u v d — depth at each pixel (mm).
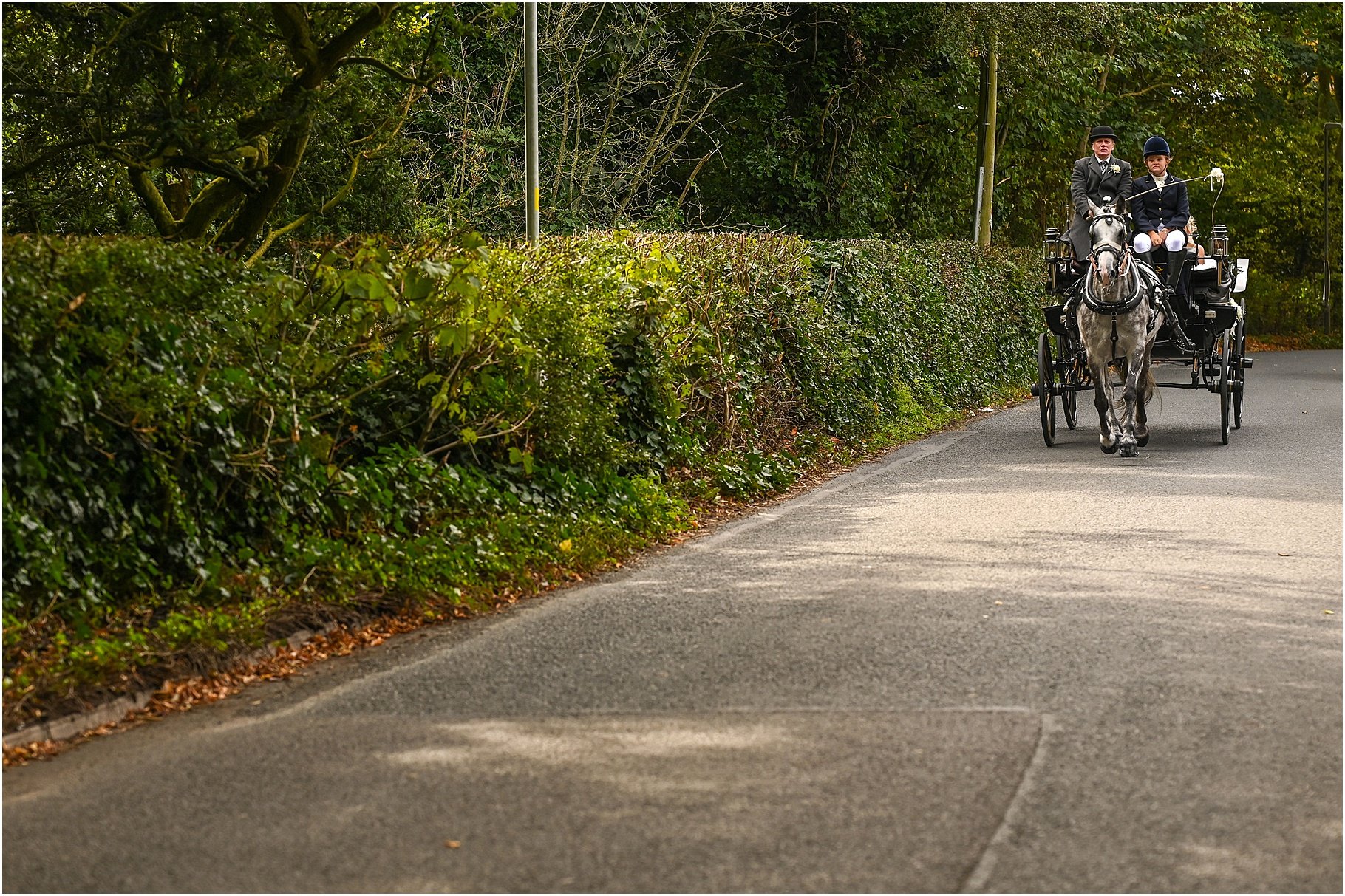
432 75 17656
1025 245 56875
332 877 5625
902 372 24953
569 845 5883
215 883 5586
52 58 16234
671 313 15750
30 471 8602
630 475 14883
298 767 6918
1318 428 22141
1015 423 24375
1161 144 20359
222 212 20656
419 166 36000
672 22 38812
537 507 12867
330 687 8383
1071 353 20594
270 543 10438
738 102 39688
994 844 5840
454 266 11867
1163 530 13031
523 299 13281
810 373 20203
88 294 9109
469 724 7574
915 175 46031
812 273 22219
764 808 6258
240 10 14797
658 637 9398
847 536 13188
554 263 14594
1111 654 8719
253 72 15312
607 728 7453
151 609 9203
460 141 35656
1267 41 60062
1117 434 18906
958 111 45656
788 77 40500
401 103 21094
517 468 13148
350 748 7215
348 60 17281
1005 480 16750
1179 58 53688
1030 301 35000
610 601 10586
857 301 23047
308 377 10938
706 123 40531
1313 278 66688
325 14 16219
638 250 16328
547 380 13289
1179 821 6059
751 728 7391
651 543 13188
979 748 7016
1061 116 51031
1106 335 18609
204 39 14828
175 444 9672
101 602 8969
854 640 9141
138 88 15172
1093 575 11039
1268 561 11547
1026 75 45375
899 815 6152
